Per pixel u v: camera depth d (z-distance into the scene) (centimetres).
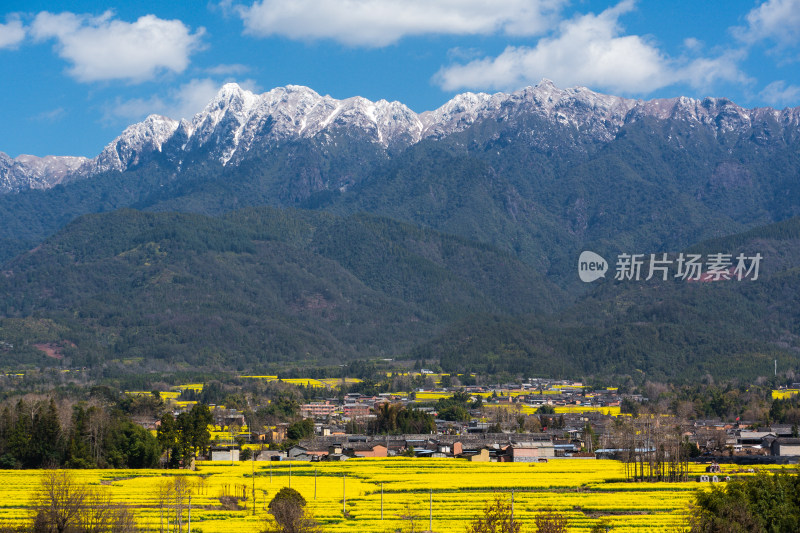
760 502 17000
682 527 17662
